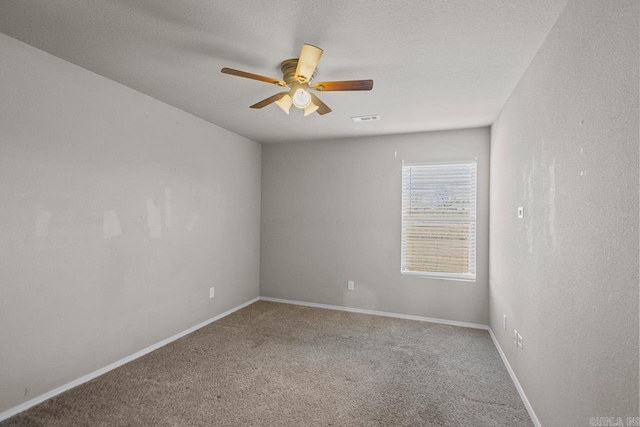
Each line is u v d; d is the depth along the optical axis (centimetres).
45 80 222
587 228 145
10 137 205
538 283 206
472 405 227
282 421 208
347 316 421
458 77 249
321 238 461
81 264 247
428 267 412
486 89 271
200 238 370
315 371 274
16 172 208
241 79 261
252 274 475
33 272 217
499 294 319
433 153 407
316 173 463
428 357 302
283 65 228
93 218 255
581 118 151
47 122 223
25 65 211
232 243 429
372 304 435
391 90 275
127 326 284
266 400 231
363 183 440
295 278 474
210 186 385
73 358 242
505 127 300
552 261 184
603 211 132
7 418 204
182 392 240
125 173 280
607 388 128
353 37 196
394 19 177
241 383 253
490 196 373
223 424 205
